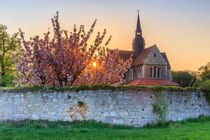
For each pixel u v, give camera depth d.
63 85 16.97
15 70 33.75
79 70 17.55
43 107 15.55
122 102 15.27
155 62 50.34
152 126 15.20
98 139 10.61
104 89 15.28
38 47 16.83
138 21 59.28
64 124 14.41
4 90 16.56
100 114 15.08
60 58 16.69
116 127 14.53
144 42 58.53
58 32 16.66
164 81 48.00
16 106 16.09
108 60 19.44
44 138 10.59
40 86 15.99
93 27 17.77
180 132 12.84
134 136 11.66
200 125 15.68
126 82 53.25
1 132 11.66
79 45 17.50
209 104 19.39
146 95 15.72
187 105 17.67
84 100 15.21
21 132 11.79
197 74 76.88
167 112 16.31
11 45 34.59
